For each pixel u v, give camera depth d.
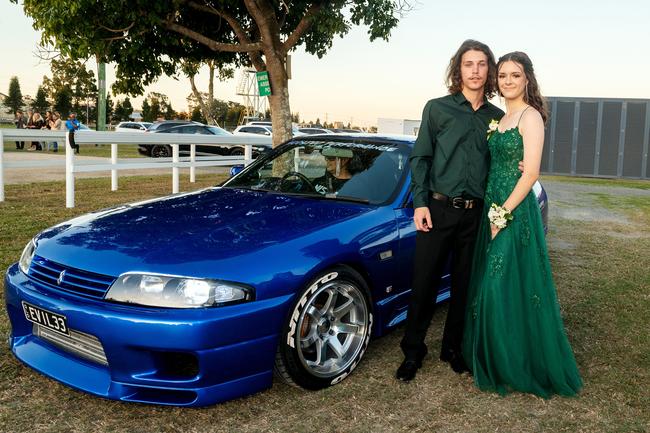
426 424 2.39
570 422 2.43
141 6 6.55
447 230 2.74
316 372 2.62
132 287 2.26
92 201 8.00
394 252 3.02
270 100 7.32
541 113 2.71
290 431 2.30
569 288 4.60
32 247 2.75
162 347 2.19
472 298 2.87
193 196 3.41
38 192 8.78
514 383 2.69
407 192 3.30
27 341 2.69
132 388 2.30
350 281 2.74
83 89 69.69
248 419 2.39
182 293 2.22
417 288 2.82
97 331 2.24
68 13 6.05
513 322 2.69
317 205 3.10
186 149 18.83
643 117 18.97
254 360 2.36
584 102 19.50
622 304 4.18
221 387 2.30
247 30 8.35
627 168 19.28
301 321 2.51
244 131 23.95
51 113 20.58
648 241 6.86
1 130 7.30
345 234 2.76
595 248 6.32
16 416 2.34
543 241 2.75
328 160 3.63
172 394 2.34
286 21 8.23
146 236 2.58
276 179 3.62
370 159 3.54
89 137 7.48
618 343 3.38
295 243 2.55
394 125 24.36
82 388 2.34
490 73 2.76
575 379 2.72
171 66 8.16
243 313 2.28
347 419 2.41
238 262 2.35
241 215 2.89
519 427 2.38
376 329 3.02
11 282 2.62
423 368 2.97
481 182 2.74
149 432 2.27
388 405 2.55
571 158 19.86
